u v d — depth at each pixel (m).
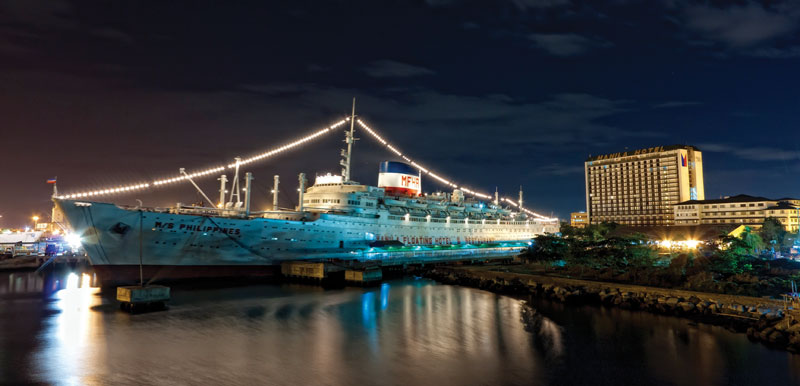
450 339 35.88
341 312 44.53
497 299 53.31
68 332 35.81
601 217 181.50
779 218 119.62
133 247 51.94
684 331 37.97
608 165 181.25
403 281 67.75
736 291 47.94
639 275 58.34
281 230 62.84
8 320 39.41
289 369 28.72
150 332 36.03
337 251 71.06
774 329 35.47
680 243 104.62
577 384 27.09
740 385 27.06
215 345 33.22
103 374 27.45
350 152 82.75
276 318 41.31
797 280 54.78
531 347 34.00
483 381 27.33
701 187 169.38
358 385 26.38
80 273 75.19
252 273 62.66
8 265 82.94
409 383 26.80
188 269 57.25
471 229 101.56
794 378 27.84
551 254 70.69
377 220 78.38
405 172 94.19
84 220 48.12
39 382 26.17
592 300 51.84
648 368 29.67
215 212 62.09
